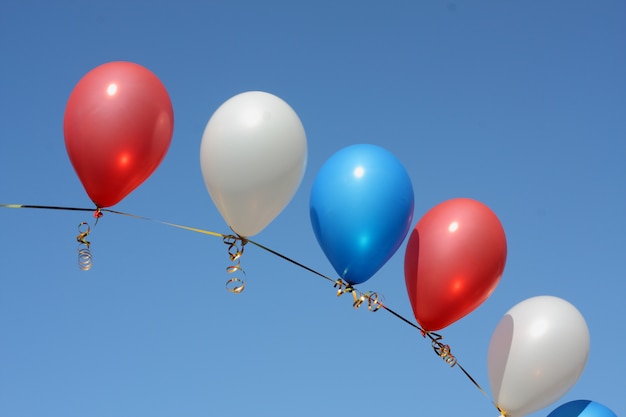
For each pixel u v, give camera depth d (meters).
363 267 4.80
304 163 4.64
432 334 5.12
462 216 4.91
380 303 4.94
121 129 4.33
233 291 4.75
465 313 5.00
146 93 4.41
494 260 4.88
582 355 5.11
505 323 5.27
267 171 4.46
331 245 4.76
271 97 4.64
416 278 4.94
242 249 4.78
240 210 4.56
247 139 4.44
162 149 4.53
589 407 5.21
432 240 4.90
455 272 4.82
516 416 5.20
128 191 4.57
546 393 5.10
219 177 4.48
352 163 4.77
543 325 5.11
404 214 4.76
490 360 5.29
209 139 4.53
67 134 4.41
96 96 4.36
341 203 4.69
